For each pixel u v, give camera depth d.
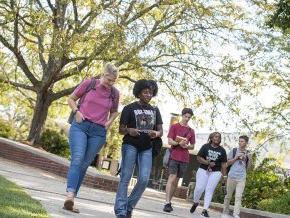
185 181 32.38
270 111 22.73
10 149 18.78
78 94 7.45
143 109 7.18
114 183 14.95
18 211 5.72
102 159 30.69
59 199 8.27
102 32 18.56
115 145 28.19
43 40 20.30
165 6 20.50
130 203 7.20
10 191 7.39
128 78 23.08
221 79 21.27
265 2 20.95
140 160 7.09
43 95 22.89
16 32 20.95
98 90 7.46
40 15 18.80
